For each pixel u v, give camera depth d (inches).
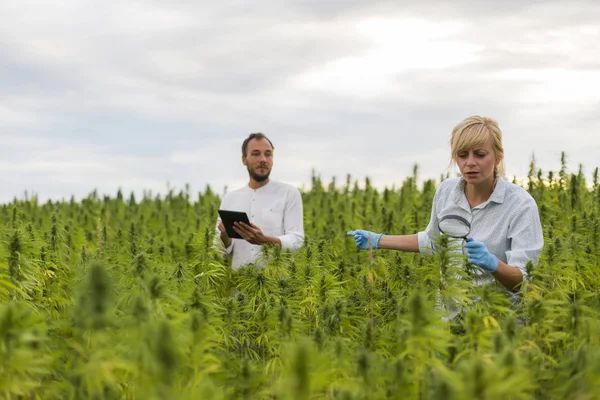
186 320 134.8
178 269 194.2
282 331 150.2
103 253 277.1
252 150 324.2
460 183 203.2
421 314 119.3
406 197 441.1
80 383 122.9
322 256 254.2
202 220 387.2
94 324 113.0
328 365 125.3
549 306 147.5
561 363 128.0
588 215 289.1
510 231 191.5
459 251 192.9
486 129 186.9
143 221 438.0
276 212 325.1
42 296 204.1
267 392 120.6
